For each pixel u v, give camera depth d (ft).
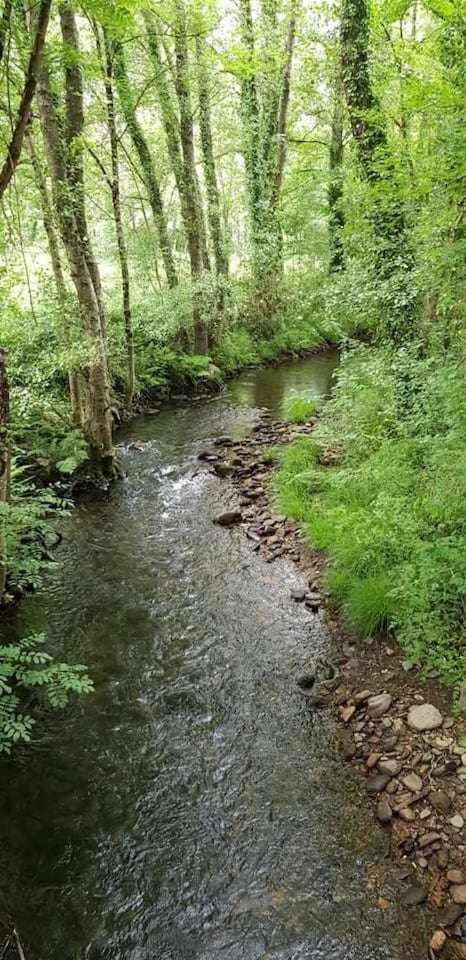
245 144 60.49
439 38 21.31
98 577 23.04
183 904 11.18
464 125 15.85
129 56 47.96
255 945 10.39
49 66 24.04
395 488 21.01
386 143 22.90
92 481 31.58
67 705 16.53
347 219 26.43
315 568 22.43
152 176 51.70
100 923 10.91
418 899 10.74
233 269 78.84
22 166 31.71
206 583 22.30
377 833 12.16
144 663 18.11
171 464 34.73
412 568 17.26
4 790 13.87
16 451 29.73
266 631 19.24
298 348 65.26
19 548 22.74
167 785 13.85
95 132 40.78
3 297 32.63
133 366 43.45
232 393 50.47
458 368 18.81
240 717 15.78
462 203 17.58
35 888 11.58
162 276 62.80
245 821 12.80
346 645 17.98
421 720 14.47
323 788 13.41
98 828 12.85
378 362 25.88
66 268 34.78
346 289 27.25
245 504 28.60
